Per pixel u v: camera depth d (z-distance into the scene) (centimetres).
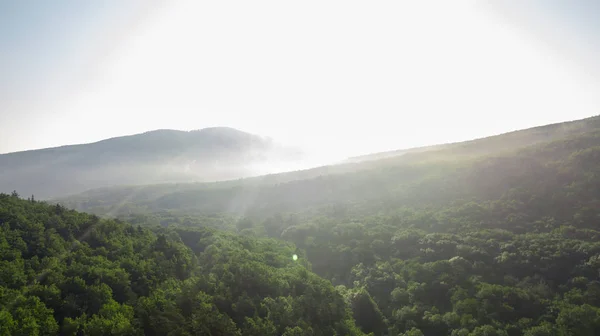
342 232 12019
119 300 5834
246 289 6744
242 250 9175
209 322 5300
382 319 7550
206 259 8769
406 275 8550
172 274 7244
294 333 5662
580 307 5969
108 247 7556
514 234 9038
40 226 7162
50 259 6194
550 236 8425
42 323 4519
